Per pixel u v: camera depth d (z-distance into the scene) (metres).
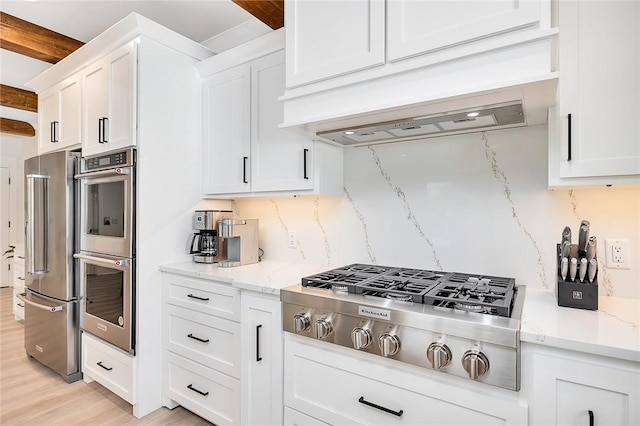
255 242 2.33
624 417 0.91
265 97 2.05
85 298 2.42
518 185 1.59
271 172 2.03
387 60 1.33
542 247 1.53
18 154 5.58
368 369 1.31
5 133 4.56
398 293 1.33
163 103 2.20
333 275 1.68
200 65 2.36
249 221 2.28
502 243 1.62
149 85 2.13
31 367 2.72
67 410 2.12
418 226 1.84
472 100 1.21
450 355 1.12
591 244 1.23
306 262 2.26
